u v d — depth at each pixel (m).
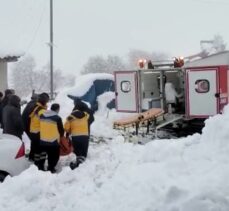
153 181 5.06
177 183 4.79
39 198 5.81
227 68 10.83
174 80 12.09
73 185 6.02
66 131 8.55
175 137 11.66
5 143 7.27
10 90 10.62
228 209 4.26
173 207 4.36
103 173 6.27
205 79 10.74
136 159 6.28
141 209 4.55
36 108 8.75
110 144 10.73
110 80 16.28
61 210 5.32
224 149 5.41
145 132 11.28
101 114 15.48
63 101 15.12
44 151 8.45
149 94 12.36
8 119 8.64
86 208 5.11
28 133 8.92
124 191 5.13
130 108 12.38
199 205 4.27
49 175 6.35
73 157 9.45
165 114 11.48
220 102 10.62
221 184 4.54
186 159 5.48
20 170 7.23
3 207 5.62
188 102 10.98
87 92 15.66
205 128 6.03
